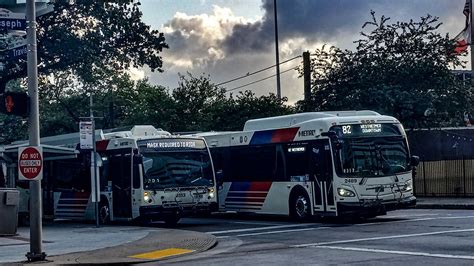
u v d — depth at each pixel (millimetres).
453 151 39000
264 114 43562
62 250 16500
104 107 54812
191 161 24516
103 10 30344
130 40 31703
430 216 22750
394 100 34281
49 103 56062
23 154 14633
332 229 19516
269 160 25172
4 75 30016
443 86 35531
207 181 24609
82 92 55312
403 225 19484
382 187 21609
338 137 21688
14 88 43062
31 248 14648
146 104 51781
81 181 27875
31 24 14867
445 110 35375
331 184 21766
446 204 28609
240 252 15258
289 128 24156
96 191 23016
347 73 37406
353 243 15711
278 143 24672
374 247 14750
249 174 26250
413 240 15578
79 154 27562
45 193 29750
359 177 21438
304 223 22688
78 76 32531
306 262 12961
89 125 22516
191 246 16594
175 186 23938
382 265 12086
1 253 16328
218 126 44594
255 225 22781
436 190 33875
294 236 18141
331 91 37625
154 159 23969
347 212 21328
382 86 35062
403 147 22297
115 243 17766
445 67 35812
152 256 15125
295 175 23672
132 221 25312
